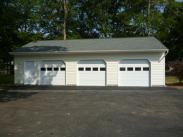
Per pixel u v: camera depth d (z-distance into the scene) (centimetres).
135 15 4572
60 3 4603
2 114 1319
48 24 4672
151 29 4516
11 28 3344
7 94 2216
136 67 2802
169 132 944
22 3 4078
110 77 2850
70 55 2939
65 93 2266
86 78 2909
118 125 1061
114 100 1805
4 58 3894
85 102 1725
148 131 960
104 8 4747
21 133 944
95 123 1099
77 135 908
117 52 2814
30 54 3002
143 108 1474
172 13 4641
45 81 3016
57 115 1284
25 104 1656
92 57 2888
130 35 4647
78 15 4828
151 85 2767
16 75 3083
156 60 2758
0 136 905
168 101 1742
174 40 4475
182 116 1248
